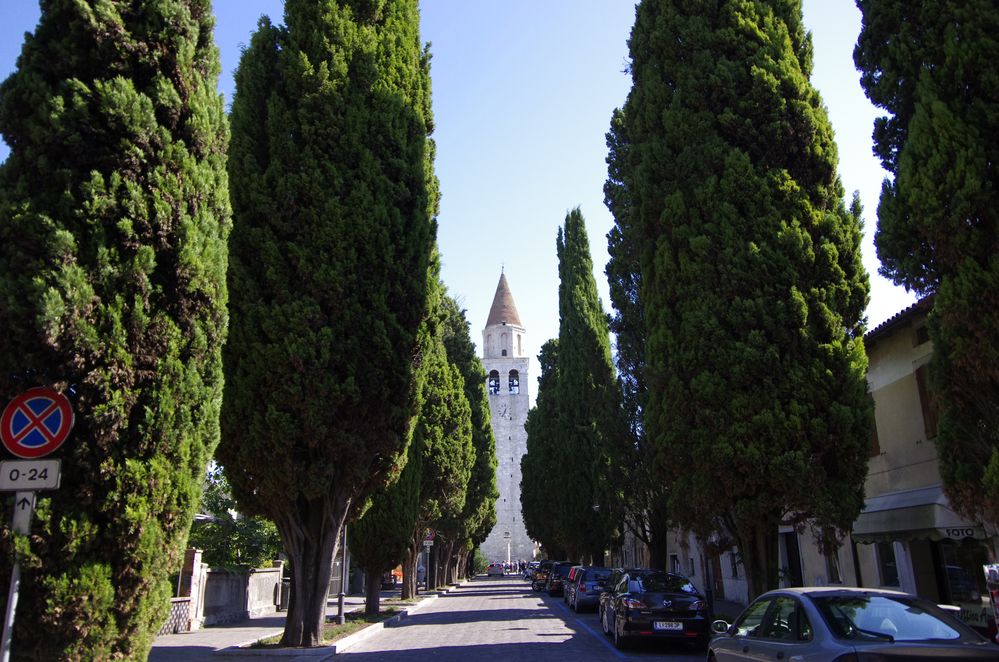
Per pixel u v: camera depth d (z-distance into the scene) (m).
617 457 23.86
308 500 13.94
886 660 5.18
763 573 12.23
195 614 19.19
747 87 13.94
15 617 6.06
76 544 6.24
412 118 16.14
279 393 13.08
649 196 14.59
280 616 24.56
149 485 6.74
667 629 13.62
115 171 7.09
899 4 9.33
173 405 7.06
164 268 7.36
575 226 40.03
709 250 13.13
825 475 11.73
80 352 6.49
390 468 14.91
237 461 13.19
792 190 13.01
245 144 14.45
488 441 42.00
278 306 13.38
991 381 8.02
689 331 12.95
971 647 5.28
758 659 6.64
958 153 7.75
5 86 7.15
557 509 40.34
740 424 12.12
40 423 6.03
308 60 14.91
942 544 14.67
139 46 7.54
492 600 34.09
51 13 7.35
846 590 6.63
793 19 14.77
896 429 15.94
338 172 14.41
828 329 12.25
